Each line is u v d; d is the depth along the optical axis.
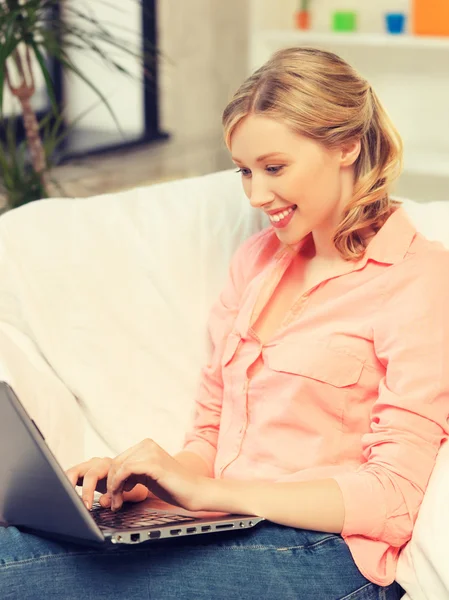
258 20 3.98
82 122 4.50
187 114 4.75
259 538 1.25
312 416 1.40
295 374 1.41
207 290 1.70
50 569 1.17
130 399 1.63
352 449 1.40
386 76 3.91
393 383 1.33
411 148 3.89
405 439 1.29
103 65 4.42
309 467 1.39
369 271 1.43
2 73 2.60
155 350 1.66
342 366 1.39
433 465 1.29
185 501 1.23
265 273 1.55
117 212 1.75
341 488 1.26
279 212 1.39
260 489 1.25
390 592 1.29
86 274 1.67
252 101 1.35
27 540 1.20
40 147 2.91
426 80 3.84
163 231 1.72
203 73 4.77
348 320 1.42
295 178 1.36
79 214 1.73
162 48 4.53
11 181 2.82
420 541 1.23
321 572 1.25
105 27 4.34
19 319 1.64
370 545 1.27
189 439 1.59
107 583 1.18
